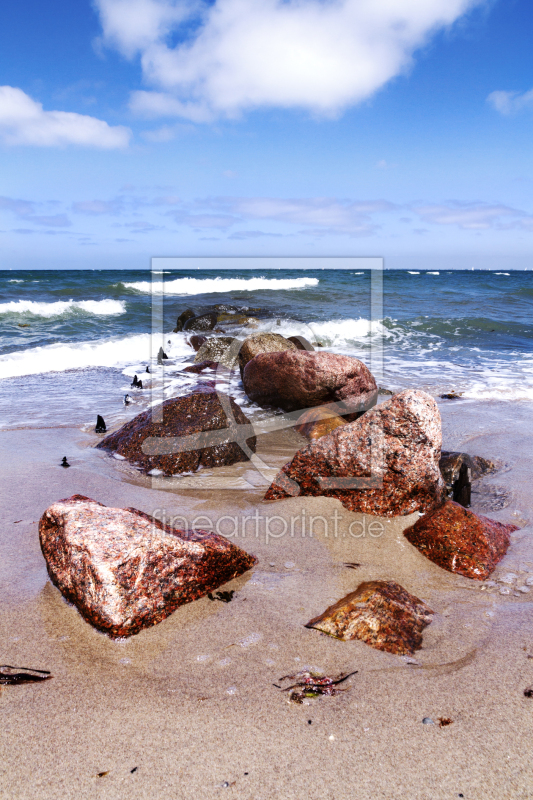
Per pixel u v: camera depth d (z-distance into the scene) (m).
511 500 4.02
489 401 7.17
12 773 1.62
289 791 1.57
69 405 6.95
